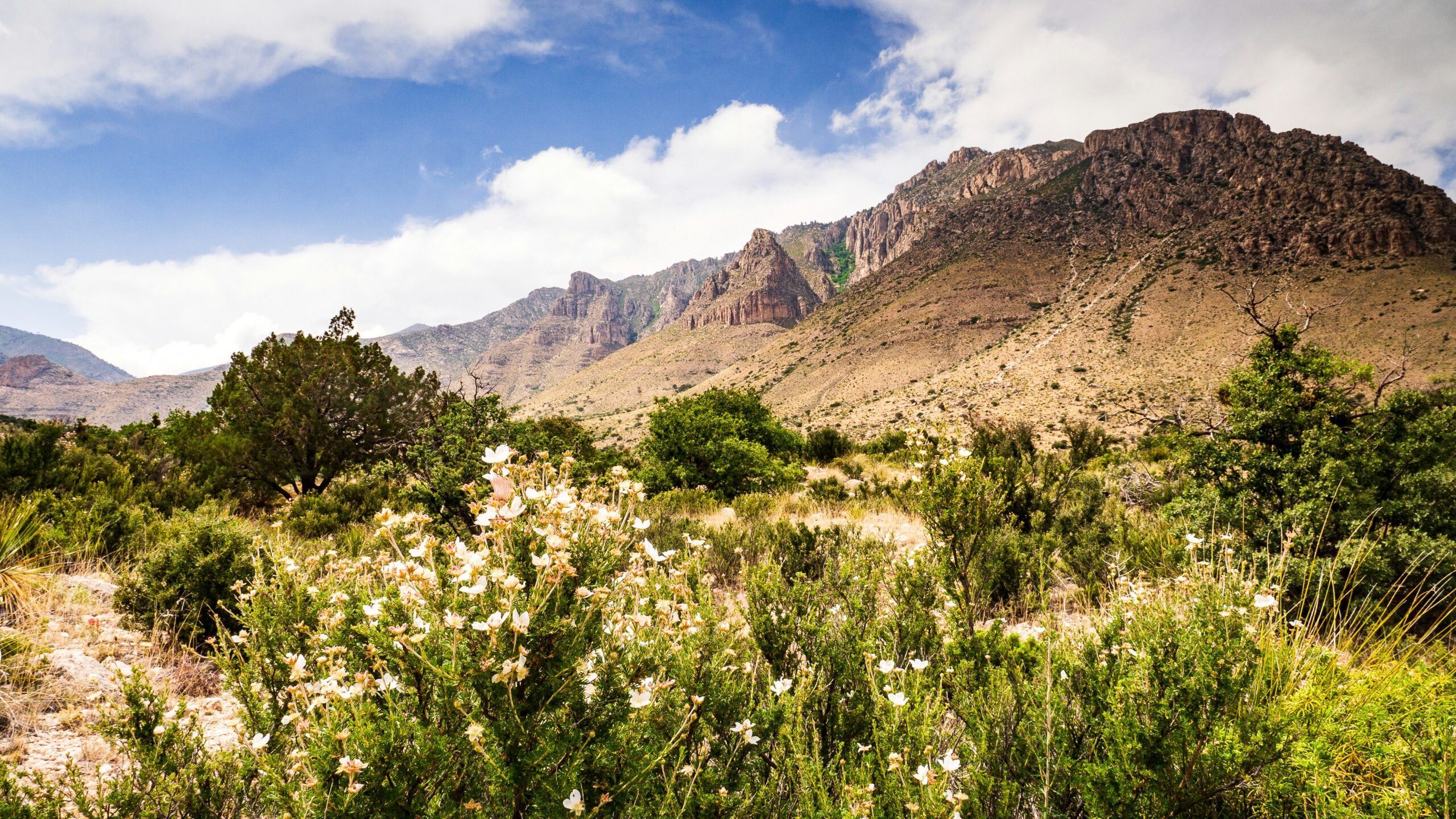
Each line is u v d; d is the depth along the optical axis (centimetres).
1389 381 484
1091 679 220
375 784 149
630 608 225
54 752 264
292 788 160
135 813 180
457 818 161
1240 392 518
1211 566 265
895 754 176
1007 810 189
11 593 404
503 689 153
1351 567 360
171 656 375
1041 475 816
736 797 192
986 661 271
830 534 590
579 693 166
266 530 647
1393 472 427
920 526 821
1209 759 175
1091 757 208
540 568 159
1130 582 340
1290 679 233
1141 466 976
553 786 153
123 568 492
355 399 1359
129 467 948
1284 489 455
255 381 1297
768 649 273
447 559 178
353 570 252
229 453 1195
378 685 167
